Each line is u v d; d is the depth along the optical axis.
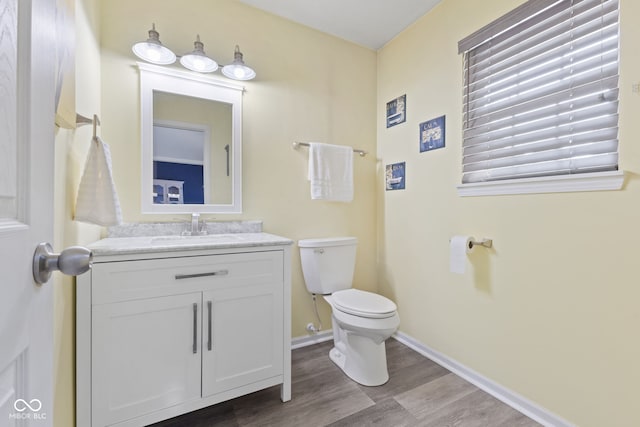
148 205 1.68
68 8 0.91
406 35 2.18
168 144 1.74
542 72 1.40
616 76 1.15
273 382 1.46
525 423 1.36
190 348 1.27
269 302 1.45
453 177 1.82
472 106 1.72
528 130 1.45
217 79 1.85
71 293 1.06
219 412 1.42
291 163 2.10
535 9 1.40
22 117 0.44
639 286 1.09
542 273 1.38
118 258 1.14
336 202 2.28
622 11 1.13
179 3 1.74
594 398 1.20
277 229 2.05
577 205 1.26
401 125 2.22
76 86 1.14
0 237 0.37
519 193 1.47
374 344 1.66
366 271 2.43
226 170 1.88
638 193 1.09
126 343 1.16
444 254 1.88
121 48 1.61
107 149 1.21
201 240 1.54
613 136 1.16
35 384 0.47
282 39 2.06
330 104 2.26
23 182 0.44
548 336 1.35
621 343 1.13
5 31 0.39
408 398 1.53
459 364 1.76
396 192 2.27
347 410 1.44
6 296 0.39
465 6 1.75
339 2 1.92
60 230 0.97
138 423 1.17
